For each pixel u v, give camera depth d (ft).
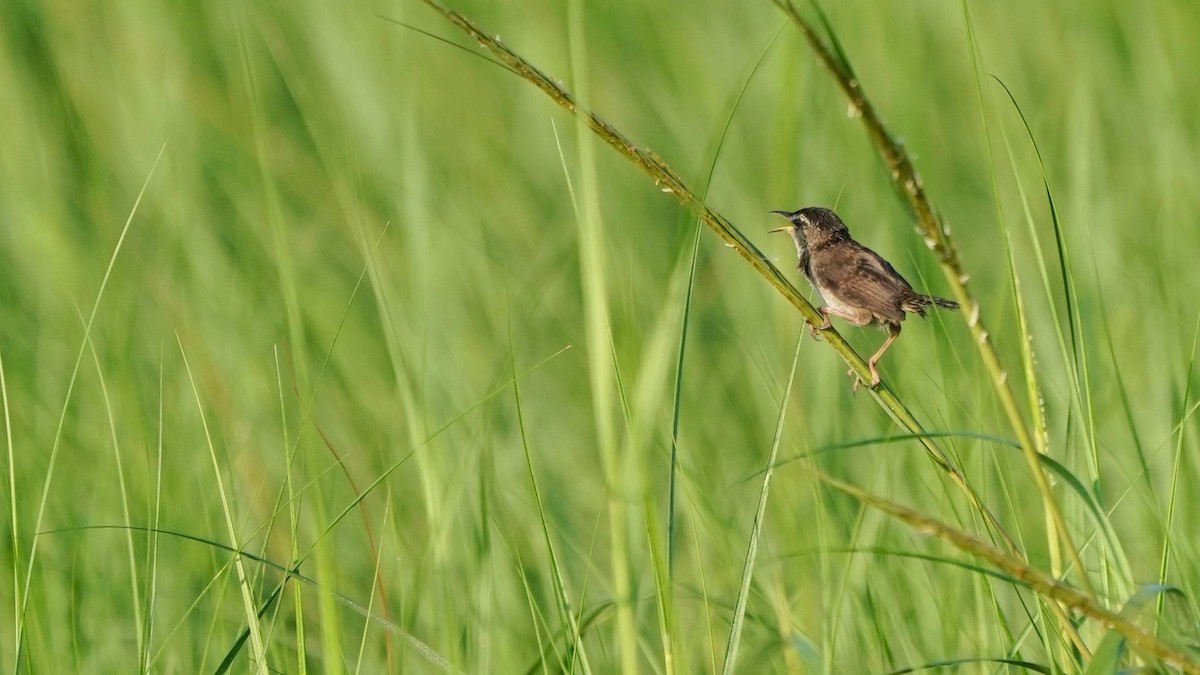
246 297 43.60
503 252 49.96
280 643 28.22
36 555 29.66
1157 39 60.39
